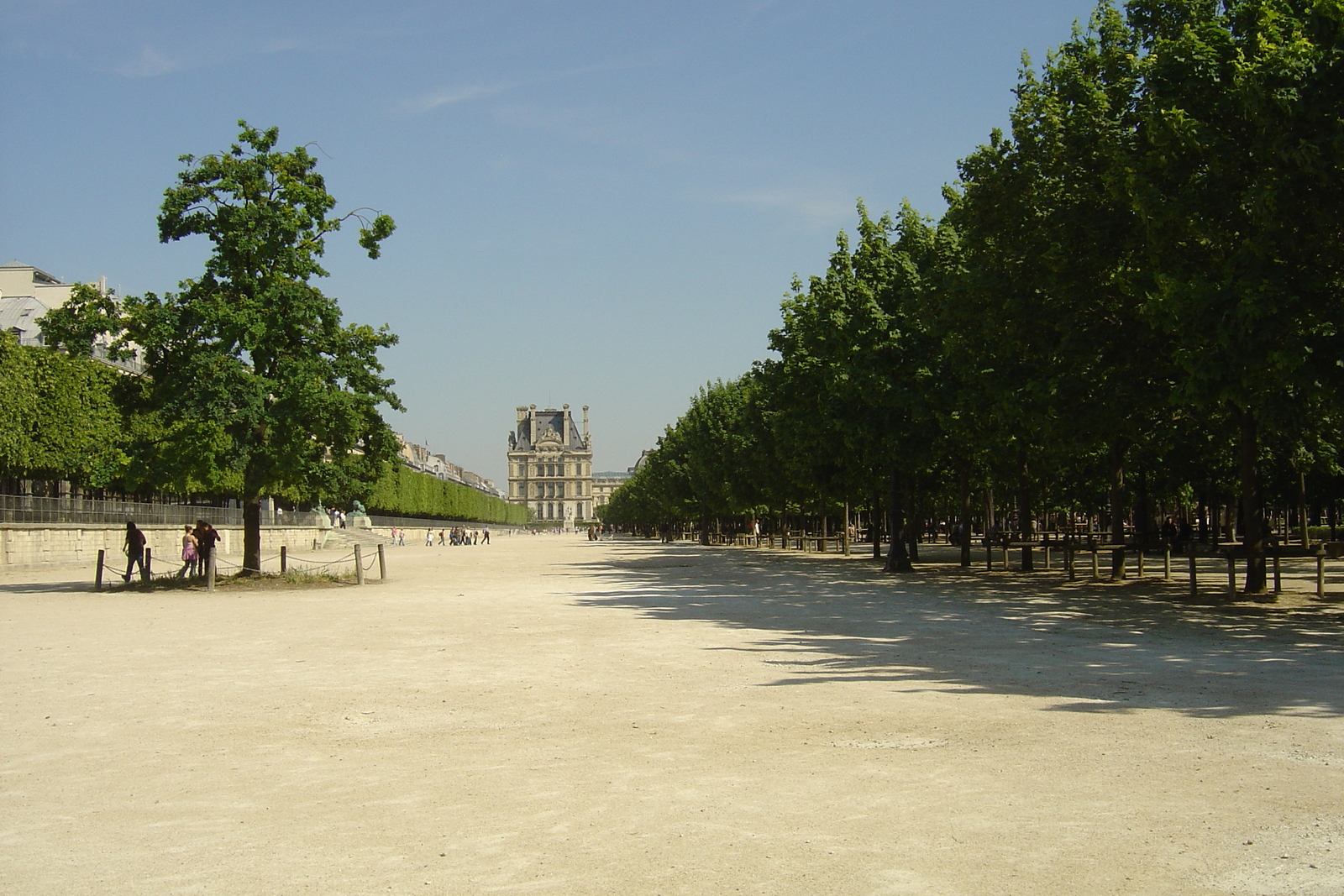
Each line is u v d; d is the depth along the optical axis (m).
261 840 7.24
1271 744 9.50
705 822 7.42
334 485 35.91
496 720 11.30
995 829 7.14
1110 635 18.28
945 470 50.50
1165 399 25.77
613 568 48.47
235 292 35.28
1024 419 28.88
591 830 7.31
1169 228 21.59
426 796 8.27
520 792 8.34
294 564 56.81
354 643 18.52
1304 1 21.28
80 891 6.30
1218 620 20.55
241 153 35.59
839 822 7.36
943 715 11.02
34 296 84.56
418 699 12.68
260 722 11.38
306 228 35.81
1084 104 26.38
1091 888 6.06
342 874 6.52
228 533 74.69
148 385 35.53
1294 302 19.03
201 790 8.59
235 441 34.12
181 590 33.56
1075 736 9.91
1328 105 18.67
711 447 87.88
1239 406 20.81
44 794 8.56
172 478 33.78
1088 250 25.33
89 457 36.00
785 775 8.66
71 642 19.05
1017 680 13.34
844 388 39.09
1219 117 21.17
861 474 47.09
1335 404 19.72
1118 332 25.56
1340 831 6.96
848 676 13.84
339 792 8.46
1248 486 24.88
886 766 8.91
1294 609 22.47
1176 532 48.12
